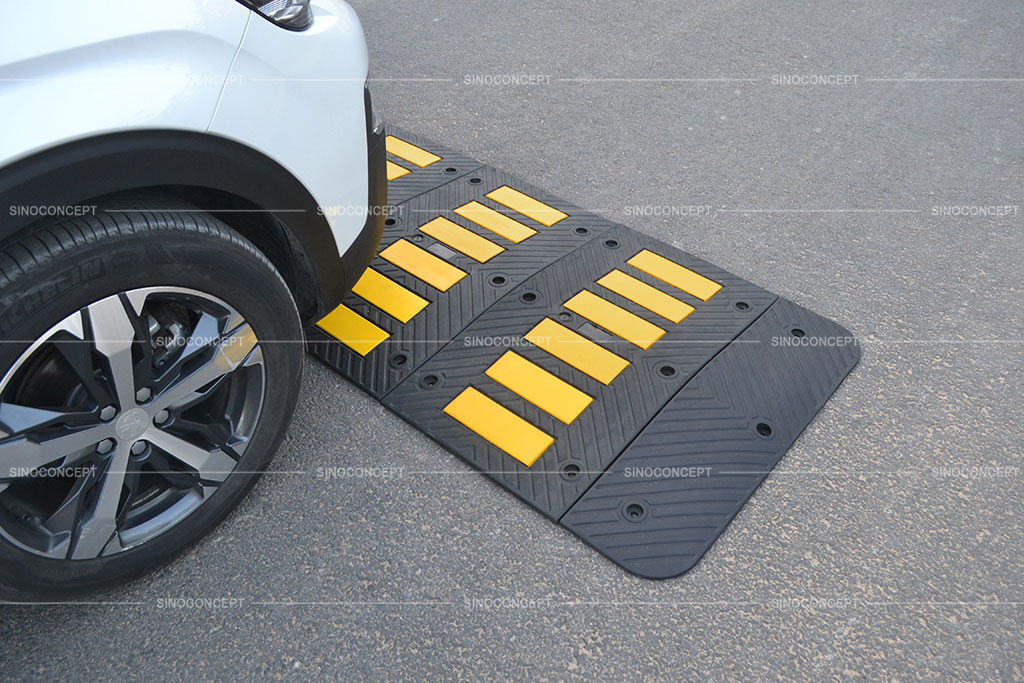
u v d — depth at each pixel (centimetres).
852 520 231
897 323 298
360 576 217
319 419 259
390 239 329
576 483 238
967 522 231
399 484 240
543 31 496
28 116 148
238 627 205
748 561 221
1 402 162
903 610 210
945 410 265
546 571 218
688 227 344
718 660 199
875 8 527
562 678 196
